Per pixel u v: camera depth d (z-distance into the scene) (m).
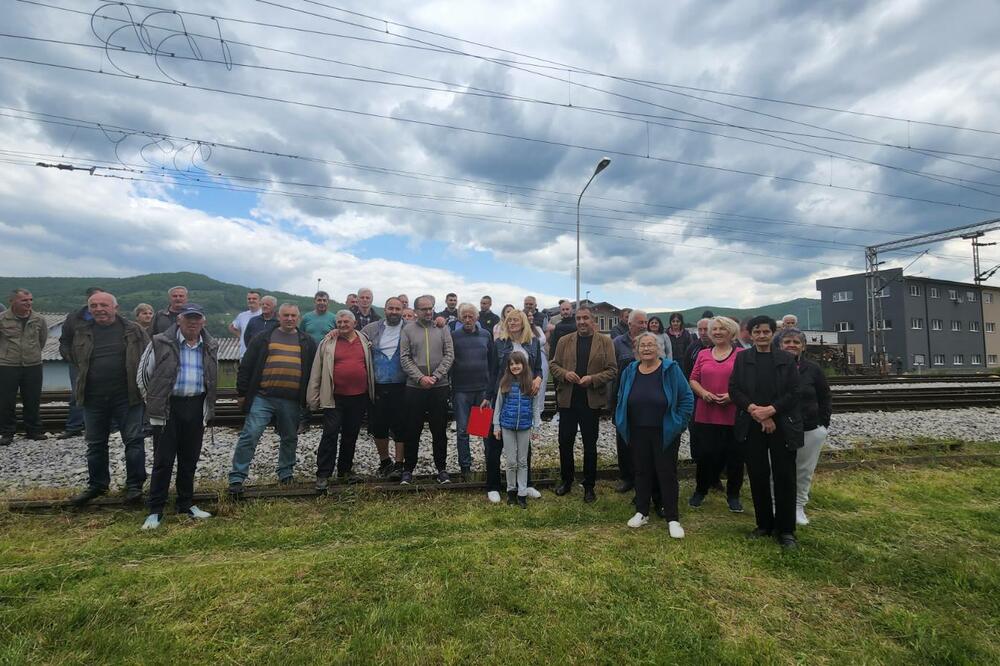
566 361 5.39
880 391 13.82
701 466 5.19
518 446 5.14
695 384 5.10
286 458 5.49
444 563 3.62
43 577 3.36
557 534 4.30
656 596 3.23
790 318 5.69
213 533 4.21
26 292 7.28
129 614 2.95
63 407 9.00
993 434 8.80
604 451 7.32
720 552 3.92
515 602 3.11
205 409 4.77
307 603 3.10
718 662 2.62
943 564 3.74
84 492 4.80
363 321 8.53
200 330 4.74
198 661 2.59
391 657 2.58
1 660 2.50
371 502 5.07
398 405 6.08
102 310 4.80
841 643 2.85
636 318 6.31
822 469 6.42
